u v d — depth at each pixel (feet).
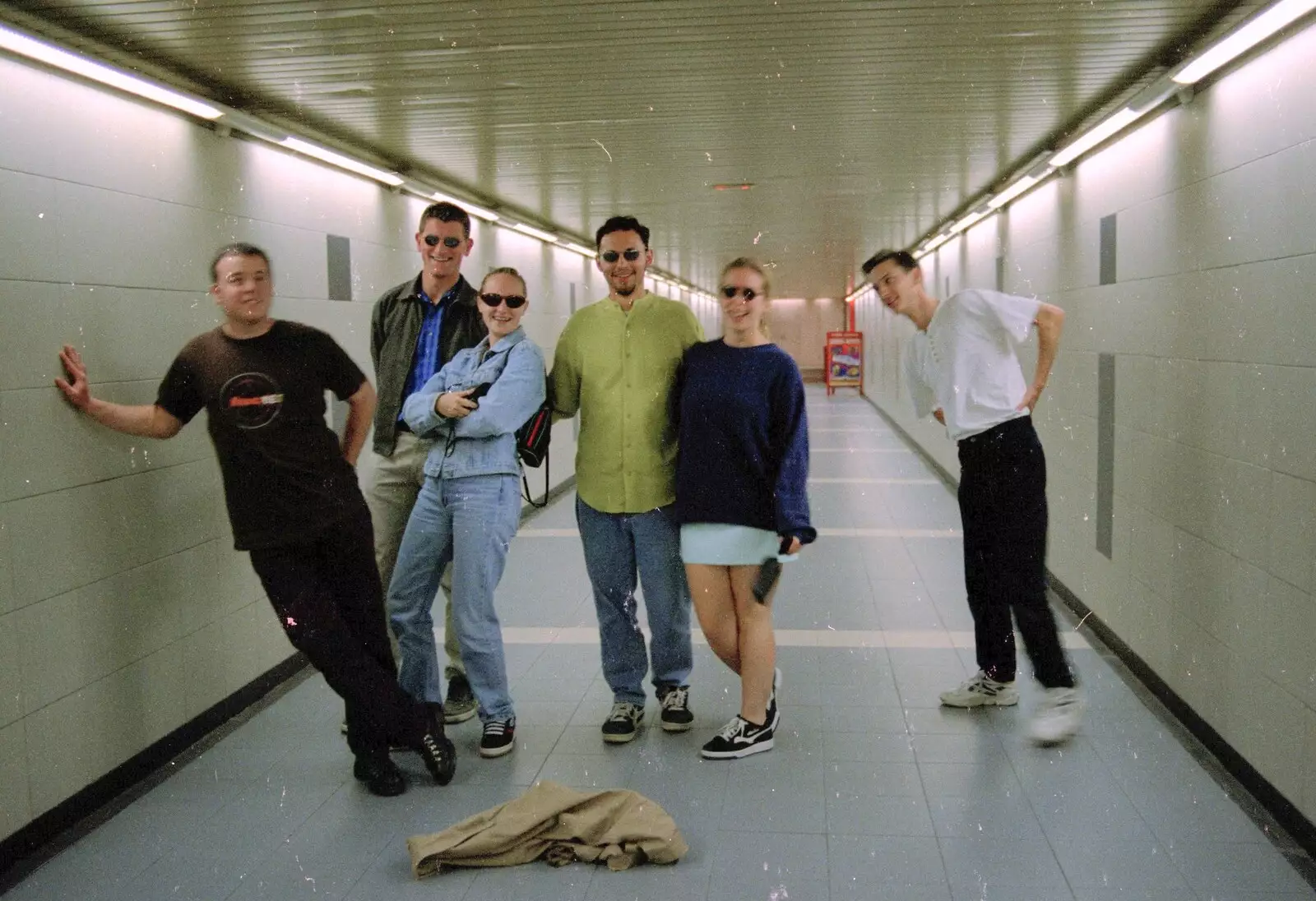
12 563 9.76
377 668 11.00
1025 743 12.14
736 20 11.12
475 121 15.70
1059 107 15.56
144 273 12.00
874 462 39.22
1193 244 12.73
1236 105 11.39
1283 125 10.20
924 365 13.16
